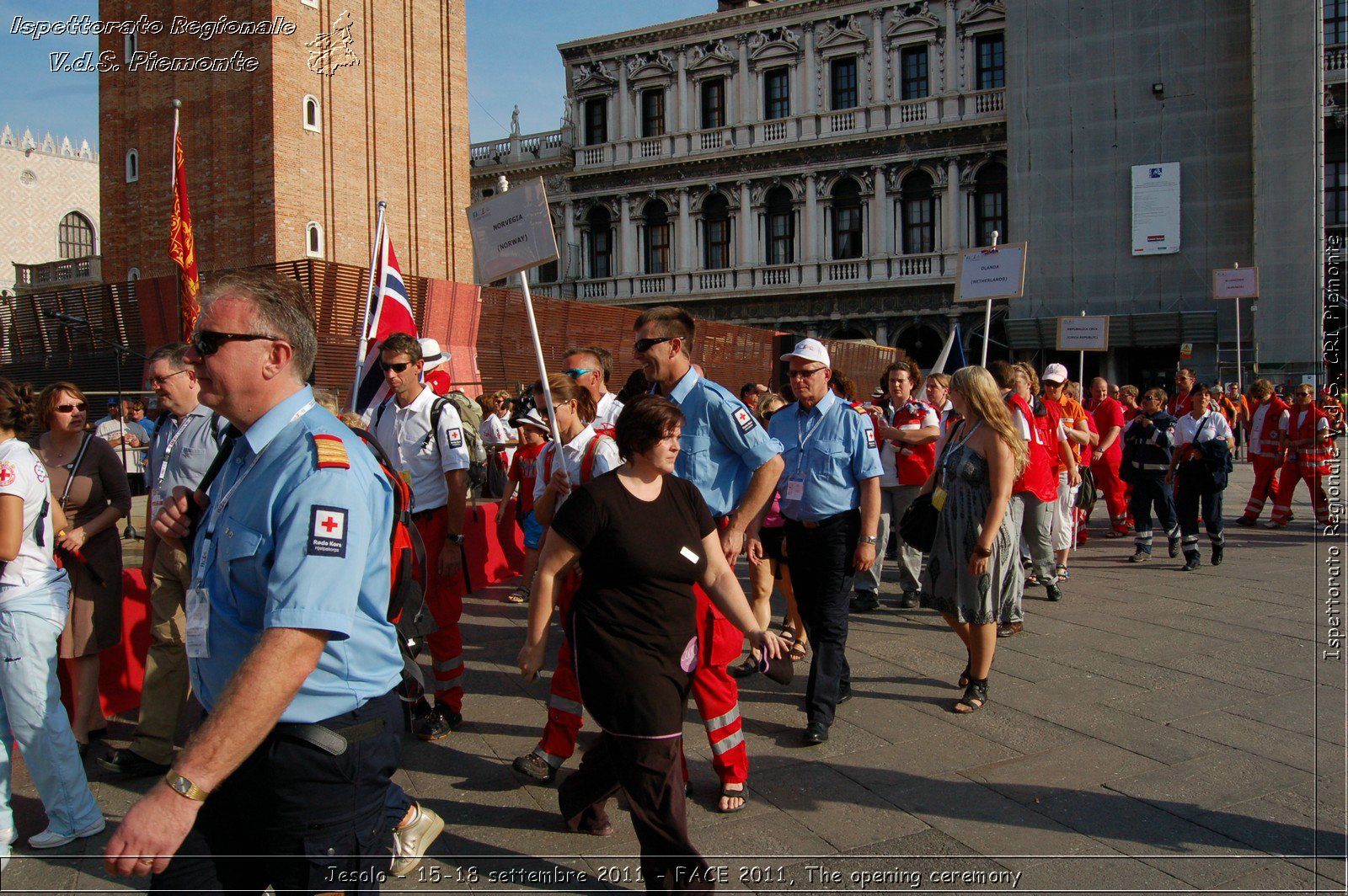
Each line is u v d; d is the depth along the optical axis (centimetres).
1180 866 360
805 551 511
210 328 236
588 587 345
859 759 470
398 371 503
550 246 506
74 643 480
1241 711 529
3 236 4322
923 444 786
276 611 217
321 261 1291
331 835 240
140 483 1303
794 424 532
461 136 2873
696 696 411
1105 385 1213
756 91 3556
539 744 447
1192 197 2947
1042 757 468
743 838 386
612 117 3784
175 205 859
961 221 3294
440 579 502
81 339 1678
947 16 3266
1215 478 960
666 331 462
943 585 537
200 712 478
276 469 232
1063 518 888
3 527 367
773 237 3612
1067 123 3064
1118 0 2995
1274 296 2820
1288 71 2788
